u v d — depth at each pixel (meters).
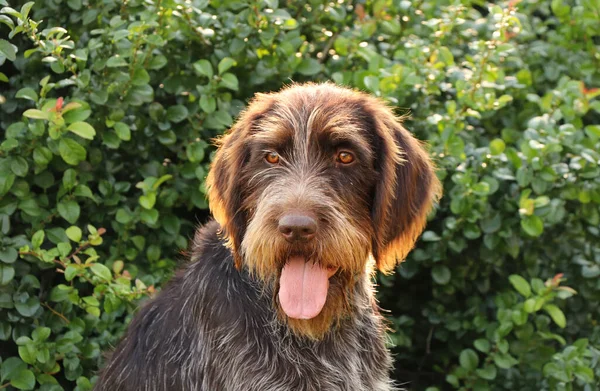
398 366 1.88
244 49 1.67
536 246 1.74
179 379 1.35
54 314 1.59
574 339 1.78
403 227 1.31
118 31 1.53
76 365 1.55
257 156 1.29
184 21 1.62
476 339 1.78
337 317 1.31
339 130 1.27
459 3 1.74
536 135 1.66
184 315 1.36
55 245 1.62
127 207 1.62
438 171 1.62
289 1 1.80
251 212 1.29
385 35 1.86
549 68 1.87
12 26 1.48
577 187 1.67
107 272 1.52
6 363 1.55
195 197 1.66
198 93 1.67
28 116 1.47
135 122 1.63
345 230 1.25
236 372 1.30
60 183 1.62
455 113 1.69
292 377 1.31
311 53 1.82
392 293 1.83
